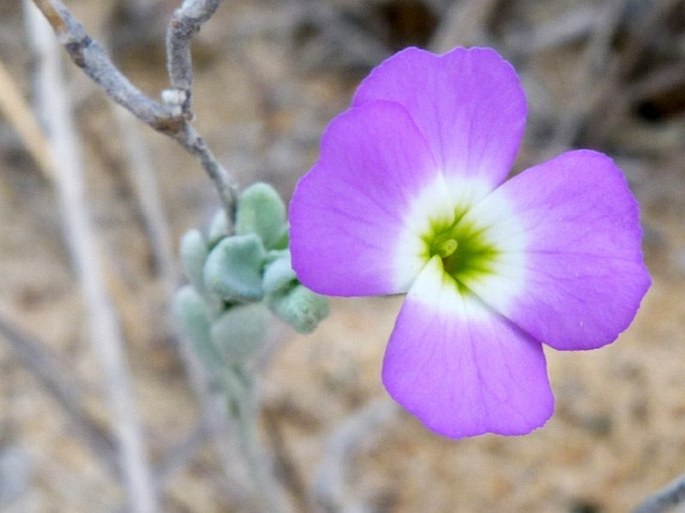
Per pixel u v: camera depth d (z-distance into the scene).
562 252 0.10
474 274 0.10
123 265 0.18
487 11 0.18
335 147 0.09
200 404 0.16
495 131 0.10
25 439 0.16
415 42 0.21
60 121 0.15
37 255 0.18
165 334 0.17
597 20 0.20
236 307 0.11
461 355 0.10
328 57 0.21
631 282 0.10
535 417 0.10
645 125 0.20
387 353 0.10
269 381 0.16
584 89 0.19
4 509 0.15
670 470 0.15
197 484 0.15
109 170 0.18
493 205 0.10
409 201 0.10
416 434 0.16
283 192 0.19
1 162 0.19
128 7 0.21
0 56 0.20
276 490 0.14
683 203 0.19
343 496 0.15
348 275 0.10
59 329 0.17
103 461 0.14
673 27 0.19
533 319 0.10
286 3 0.21
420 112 0.10
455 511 0.15
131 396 0.14
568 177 0.10
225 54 0.21
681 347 0.16
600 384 0.16
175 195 0.19
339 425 0.16
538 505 0.15
